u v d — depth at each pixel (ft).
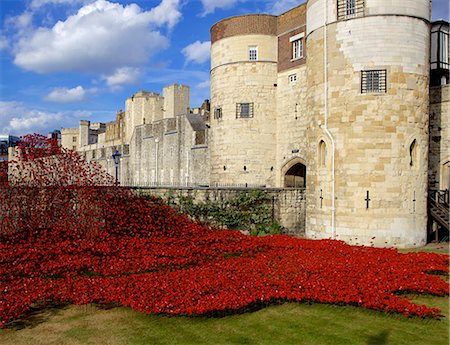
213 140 93.09
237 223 67.26
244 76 88.74
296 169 87.66
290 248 50.39
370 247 52.29
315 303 33.42
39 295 32.22
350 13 61.16
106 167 183.42
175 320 29.96
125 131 231.50
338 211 60.54
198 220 63.72
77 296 32.42
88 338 27.14
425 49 61.72
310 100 66.23
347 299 31.89
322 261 42.78
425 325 29.37
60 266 39.50
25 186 48.75
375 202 58.59
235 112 89.04
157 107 223.92
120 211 51.93
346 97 60.29
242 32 88.94
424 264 43.21
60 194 49.34
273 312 31.68
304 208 72.95
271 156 88.53
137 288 33.27
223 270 39.73
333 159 61.16
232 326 29.07
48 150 52.60
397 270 39.34
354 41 60.13
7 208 47.09
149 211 54.70
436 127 72.13
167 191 62.69
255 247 49.37
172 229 54.03
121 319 30.12
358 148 59.31
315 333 28.02
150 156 140.36
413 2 60.23
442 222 63.57
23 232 46.52
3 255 40.57
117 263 40.63
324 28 62.75
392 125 58.95
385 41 59.26
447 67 83.10
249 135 88.17
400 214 59.06
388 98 58.95
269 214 69.31
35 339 27.12
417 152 60.75
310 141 66.13
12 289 33.47
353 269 39.60
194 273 38.22
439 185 71.51
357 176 59.26
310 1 66.39
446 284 36.01
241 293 32.78
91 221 48.85
